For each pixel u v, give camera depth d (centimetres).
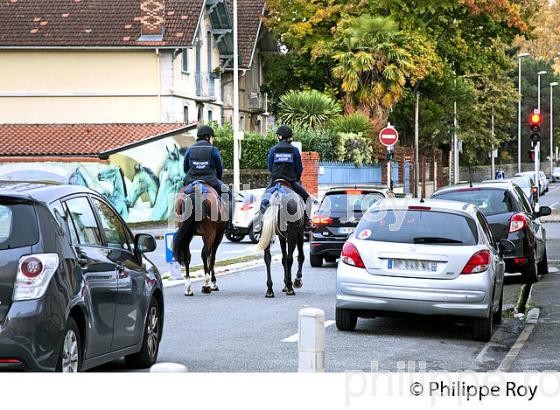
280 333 1639
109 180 4591
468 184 2542
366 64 6612
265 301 2091
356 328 1745
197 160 2203
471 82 10025
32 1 6053
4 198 1012
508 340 1645
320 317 908
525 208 2558
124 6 6000
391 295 1595
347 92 6775
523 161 15900
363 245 1627
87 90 5903
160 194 4953
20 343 973
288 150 2197
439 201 1702
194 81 6266
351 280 1620
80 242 1108
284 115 6456
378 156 6894
